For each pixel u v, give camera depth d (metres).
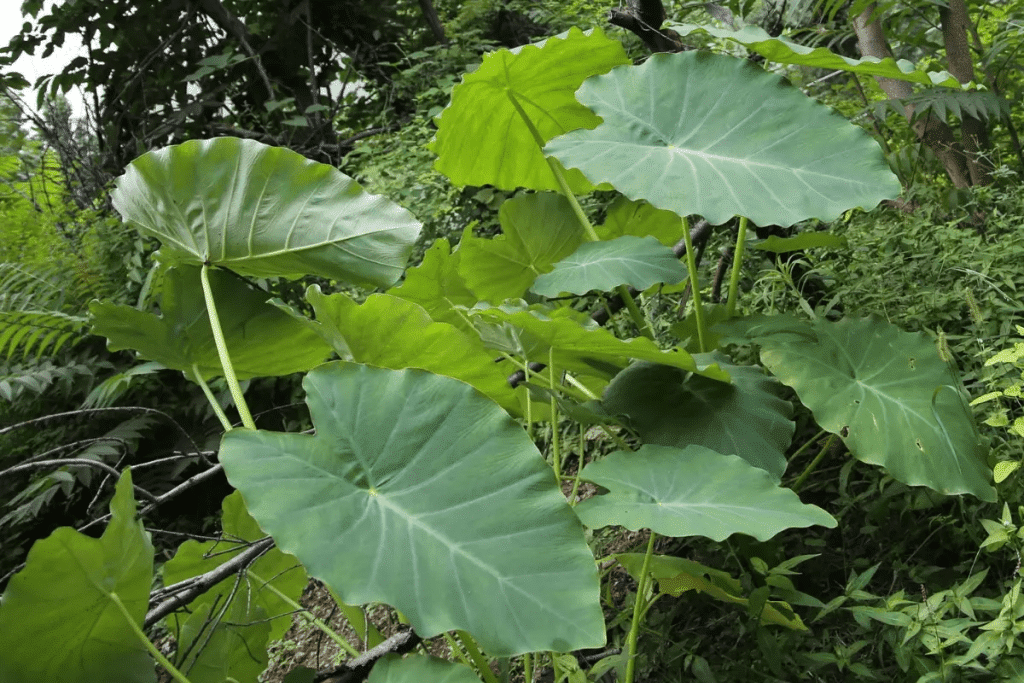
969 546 1.82
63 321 3.67
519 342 1.83
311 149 5.96
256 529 1.99
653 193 1.64
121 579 1.37
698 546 2.01
